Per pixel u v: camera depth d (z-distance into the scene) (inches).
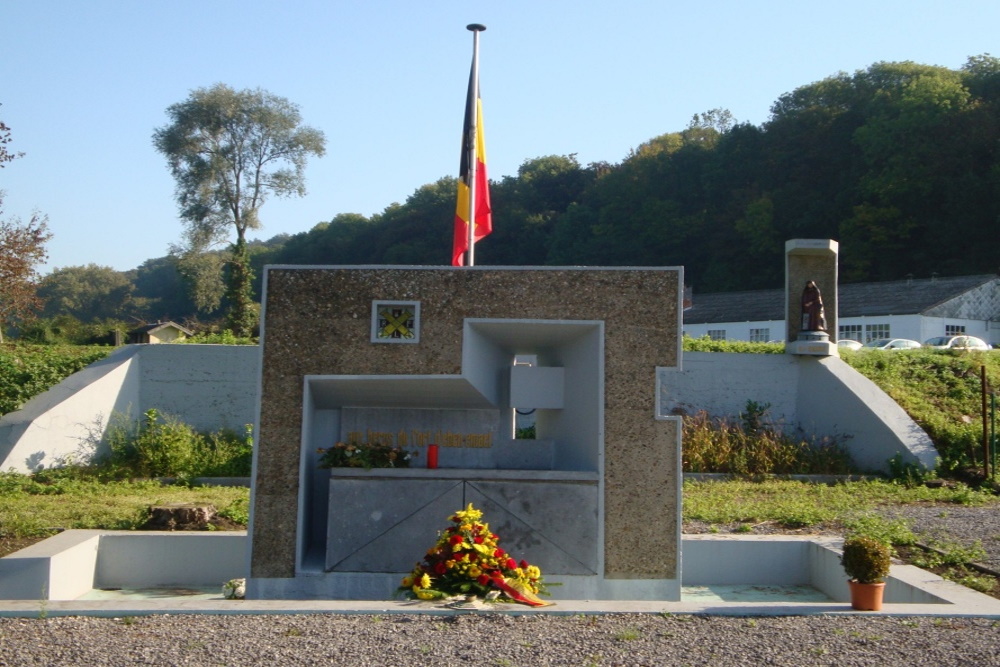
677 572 371.9
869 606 307.4
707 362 746.2
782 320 1749.5
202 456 695.7
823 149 2461.9
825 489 609.0
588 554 372.5
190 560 432.8
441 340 372.5
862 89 2596.0
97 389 706.8
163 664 249.3
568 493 374.3
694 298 2065.7
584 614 301.7
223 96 1827.0
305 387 373.1
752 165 2632.9
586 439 389.1
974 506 547.5
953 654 261.9
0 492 584.1
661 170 2775.6
